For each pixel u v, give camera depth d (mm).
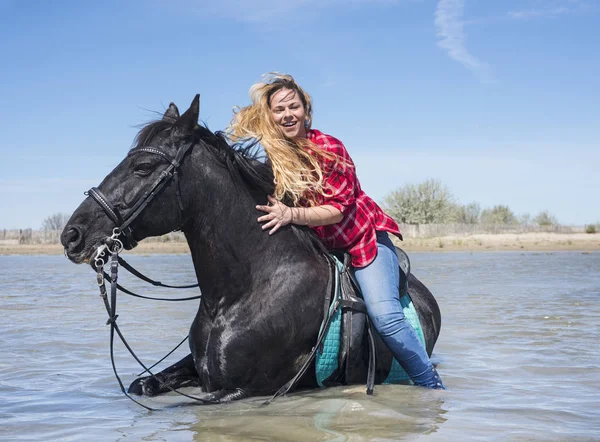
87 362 6699
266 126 5039
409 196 60125
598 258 30250
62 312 10922
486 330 8633
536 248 43375
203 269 4820
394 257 5156
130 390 5238
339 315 4965
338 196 4953
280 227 4941
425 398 4848
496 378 5781
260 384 4863
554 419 4344
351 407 4531
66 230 4449
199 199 4738
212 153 4820
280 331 4746
